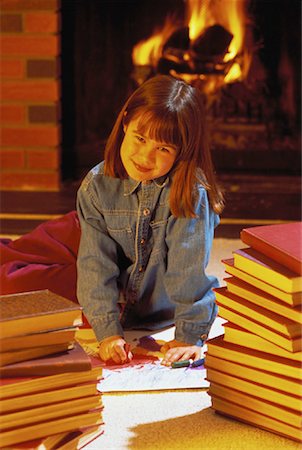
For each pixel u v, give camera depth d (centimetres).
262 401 179
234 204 393
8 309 164
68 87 430
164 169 207
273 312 176
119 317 234
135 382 202
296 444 176
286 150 439
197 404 193
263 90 435
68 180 434
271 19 427
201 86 433
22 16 403
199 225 218
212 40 429
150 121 201
